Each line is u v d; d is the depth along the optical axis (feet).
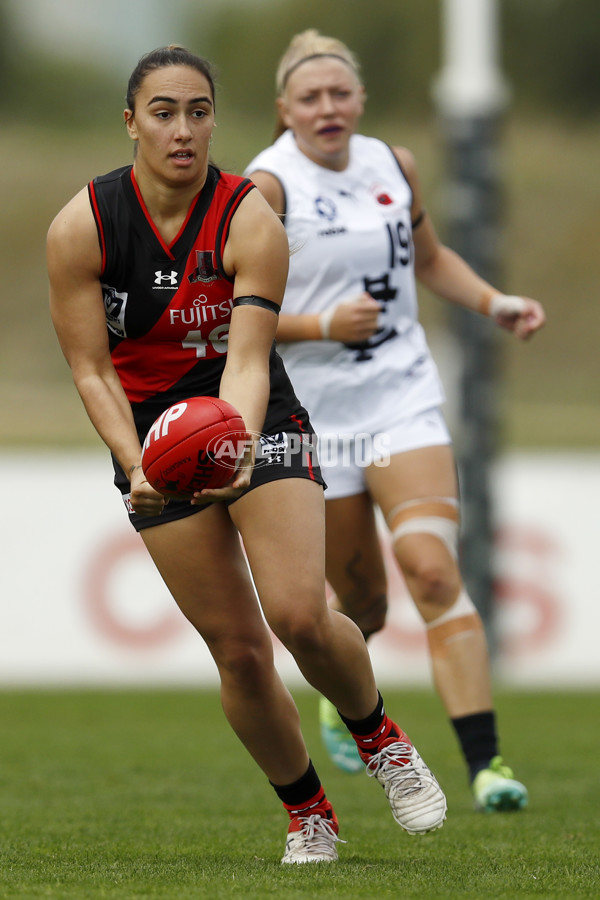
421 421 55.16
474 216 111.34
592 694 101.19
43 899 33.01
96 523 113.60
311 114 55.31
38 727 83.71
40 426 174.40
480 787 51.80
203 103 36.04
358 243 55.62
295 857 39.81
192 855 41.37
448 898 33.63
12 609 113.09
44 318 242.37
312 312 56.29
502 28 375.45
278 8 421.18
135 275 37.19
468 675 53.21
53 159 299.79
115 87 416.87
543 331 232.73
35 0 426.51
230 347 36.91
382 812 52.54
